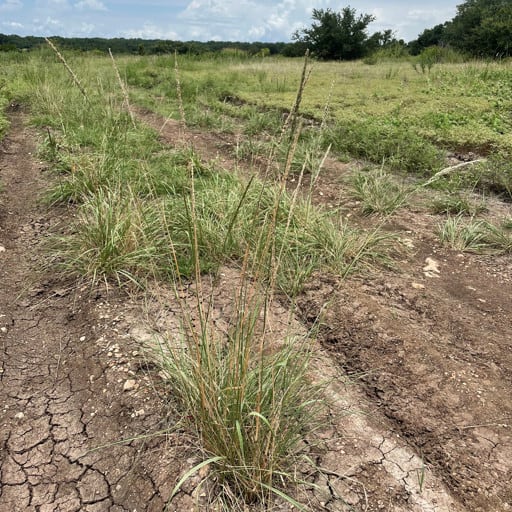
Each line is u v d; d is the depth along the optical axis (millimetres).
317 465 2191
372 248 4133
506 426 2479
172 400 2469
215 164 5766
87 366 2762
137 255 3584
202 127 8750
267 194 4426
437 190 5797
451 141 7410
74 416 2455
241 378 2008
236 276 3668
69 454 2258
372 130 7461
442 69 14617
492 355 3037
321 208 4777
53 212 4719
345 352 3010
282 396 1989
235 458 2020
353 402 2609
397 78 14031
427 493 2111
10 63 16344
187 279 3604
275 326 3098
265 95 11688
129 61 17500
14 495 2076
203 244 3844
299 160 6242
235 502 1982
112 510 2020
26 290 3479
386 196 5262
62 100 8773
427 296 3658
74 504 2045
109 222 3684
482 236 4566
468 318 3418
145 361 2730
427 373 2826
